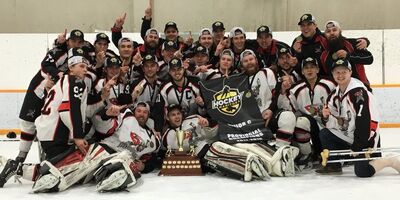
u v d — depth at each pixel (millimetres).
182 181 4152
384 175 4277
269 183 4008
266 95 4895
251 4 10773
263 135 4598
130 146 4473
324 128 4500
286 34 9297
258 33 5531
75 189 3867
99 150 3967
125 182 3699
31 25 10773
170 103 4984
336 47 5039
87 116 4336
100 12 10812
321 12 10719
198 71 5164
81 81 3947
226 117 4742
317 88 4664
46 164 3748
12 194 3740
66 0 10766
